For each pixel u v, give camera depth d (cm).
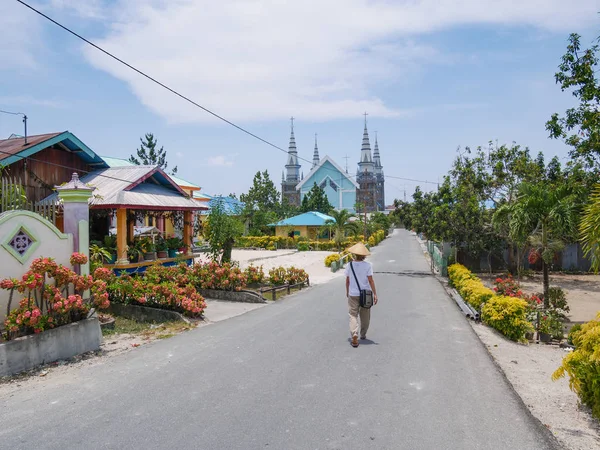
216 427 430
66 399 507
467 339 815
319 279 1995
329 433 418
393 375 592
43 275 683
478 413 470
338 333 846
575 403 536
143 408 478
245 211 4731
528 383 616
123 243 1430
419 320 997
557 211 1151
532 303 1109
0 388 549
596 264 660
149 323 962
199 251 3038
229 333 848
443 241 2170
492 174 2188
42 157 1473
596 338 498
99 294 752
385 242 5944
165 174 1711
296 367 623
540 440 409
